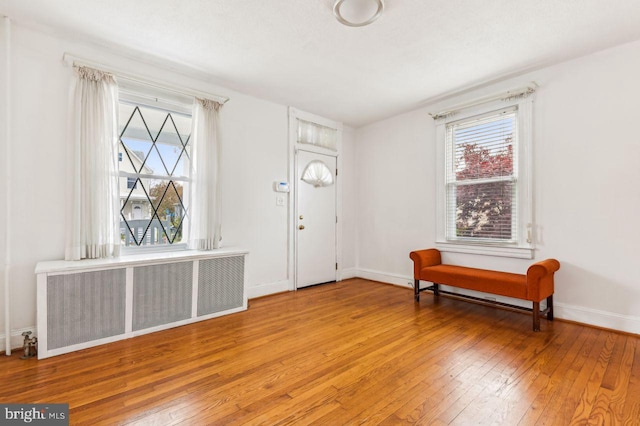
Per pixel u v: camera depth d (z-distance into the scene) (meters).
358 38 2.62
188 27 2.48
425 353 2.37
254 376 2.03
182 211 3.42
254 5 2.21
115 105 2.82
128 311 2.64
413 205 4.44
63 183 2.63
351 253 5.28
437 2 2.15
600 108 2.84
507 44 2.71
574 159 2.99
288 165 4.33
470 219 3.81
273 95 3.92
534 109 3.24
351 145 5.27
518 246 3.32
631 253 2.70
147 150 3.18
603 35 2.57
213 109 3.44
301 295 4.11
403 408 1.69
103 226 2.73
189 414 1.63
